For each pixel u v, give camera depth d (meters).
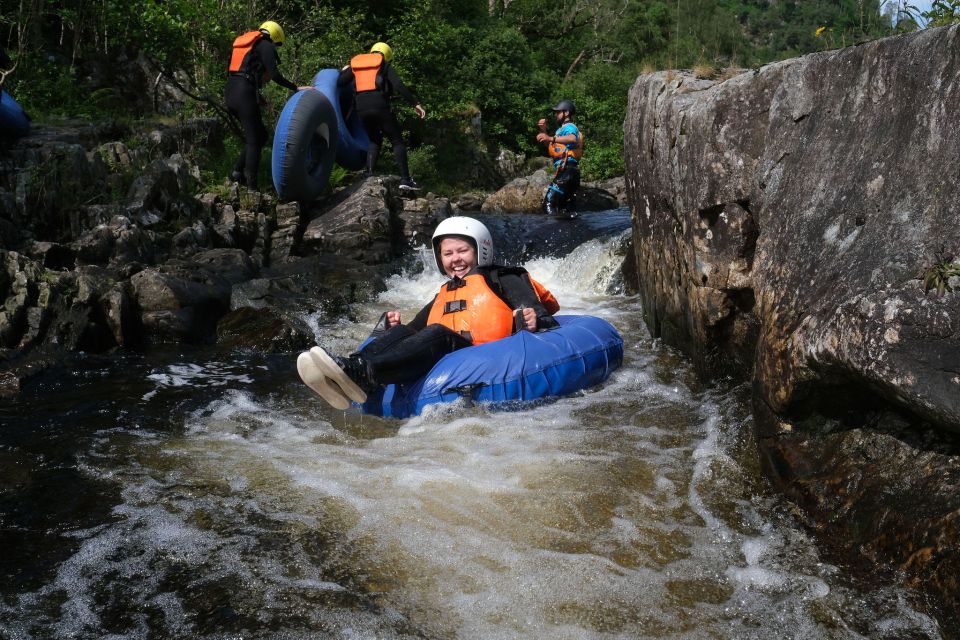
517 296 4.55
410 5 17.61
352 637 2.23
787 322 3.08
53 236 6.78
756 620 2.30
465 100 19.39
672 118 4.70
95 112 10.55
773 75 3.73
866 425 2.81
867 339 2.45
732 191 3.88
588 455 3.48
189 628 2.28
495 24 23.08
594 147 19.27
